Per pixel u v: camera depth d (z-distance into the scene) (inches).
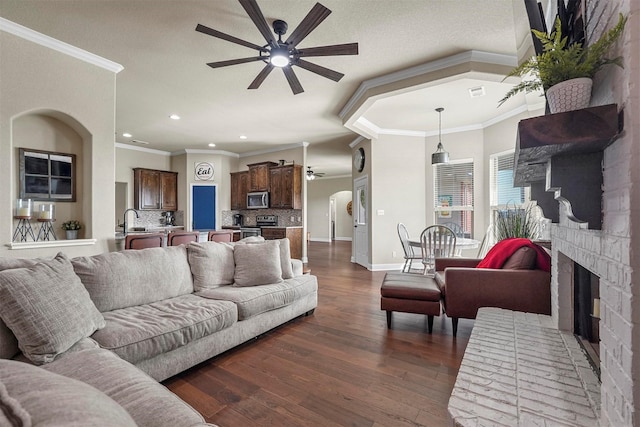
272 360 90.8
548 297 95.3
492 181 207.8
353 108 169.0
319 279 208.8
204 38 111.7
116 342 65.9
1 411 19.6
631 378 32.2
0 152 100.7
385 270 239.3
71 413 20.9
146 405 42.6
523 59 111.8
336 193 517.7
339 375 82.2
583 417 41.3
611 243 37.6
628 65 32.7
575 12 51.9
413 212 241.6
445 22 102.1
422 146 242.5
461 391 47.6
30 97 107.2
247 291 105.1
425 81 130.6
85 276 81.0
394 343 103.0
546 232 126.2
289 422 63.7
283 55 98.0
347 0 92.0
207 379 80.2
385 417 65.2
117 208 292.8
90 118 123.4
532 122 39.2
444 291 110.0
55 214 123.2
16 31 103.2
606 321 39.4
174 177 314.8
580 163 42.1
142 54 122.5
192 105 181.2
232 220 328.8
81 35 109.1
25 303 56.3
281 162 290.0
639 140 31.6
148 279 93.8
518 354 59.9
